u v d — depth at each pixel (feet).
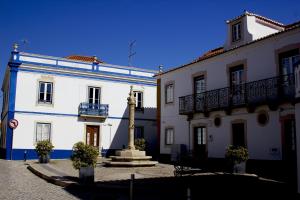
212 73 64.49
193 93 69.26
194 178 42.86
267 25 62.54
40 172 47.67
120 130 91.56
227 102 58.95
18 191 33.81
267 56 52.90
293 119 47.26
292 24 63.72
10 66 79.41
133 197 31.53
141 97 95.96
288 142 47.98
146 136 95.35
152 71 97.96
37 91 81.61
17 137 78.59
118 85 92.53
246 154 48.70
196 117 67.41
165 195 32.19
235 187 36.14
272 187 35.83
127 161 61.41
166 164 66.39
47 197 31.01
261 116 52.70
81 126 86.53
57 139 83.10
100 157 84.58
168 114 76.43
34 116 80.84
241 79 58.13
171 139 74.84
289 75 47.83
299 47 47.83
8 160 75.61
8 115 78.33
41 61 82.58
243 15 60.59
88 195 32.71
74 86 86.43
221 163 59.98
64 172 49.49
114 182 39.63
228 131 59.16
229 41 63.98
